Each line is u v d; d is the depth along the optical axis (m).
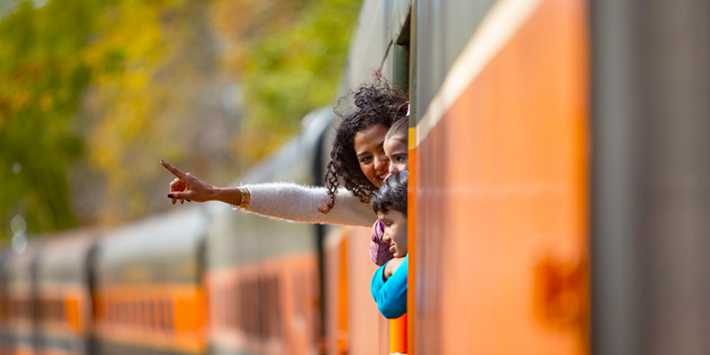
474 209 4.25
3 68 39.88
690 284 2.65
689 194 2.66
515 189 3.60
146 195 62.47
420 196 5.79
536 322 3.34
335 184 8.05
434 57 5.39
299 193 8.23
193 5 58.84
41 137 41.03
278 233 23.48
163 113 60.00
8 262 64.38
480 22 4.15
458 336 4.60
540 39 3.29
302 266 20.45
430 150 5.44
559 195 3.10
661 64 2.72
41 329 57.56
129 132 56.81
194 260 35.88
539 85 3.29
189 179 8.01
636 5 2.76
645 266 2.69
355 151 7.86
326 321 18.84
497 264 3.85
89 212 61.47
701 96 2.66
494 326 3.90
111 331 48.41
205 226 36.19
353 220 8.30
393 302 6.87
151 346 42.03
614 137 2.76
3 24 39.97
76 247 52.53
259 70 50.41
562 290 3.07
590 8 2.88
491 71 3.95
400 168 7.02
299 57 49.19
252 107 54.81
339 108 11.65
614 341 2.74
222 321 33.34
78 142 42.28
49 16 40.12
